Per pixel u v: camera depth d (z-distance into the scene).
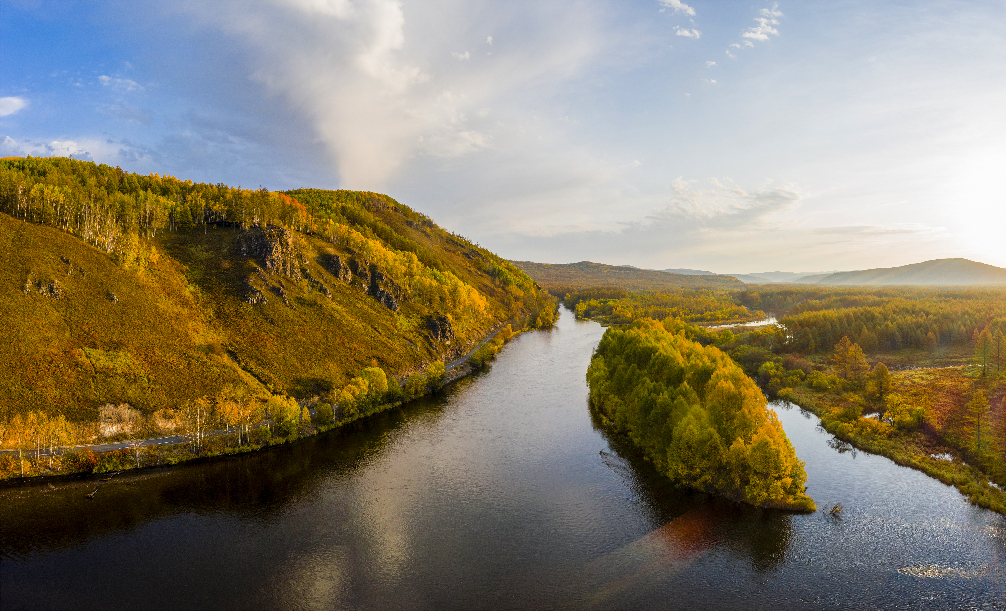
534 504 82.88
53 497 81.00
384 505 82.50
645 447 99.12
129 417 100.12
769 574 65.19
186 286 150.00
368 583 63.03
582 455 102.12
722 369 96.88
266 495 85.25
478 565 67.00
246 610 57.72
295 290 170.75
